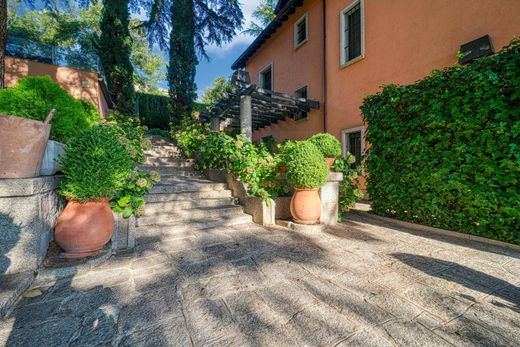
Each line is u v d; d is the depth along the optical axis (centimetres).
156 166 585
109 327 147
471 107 308
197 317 157
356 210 523
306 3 895
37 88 260
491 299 177
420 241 310
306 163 348
